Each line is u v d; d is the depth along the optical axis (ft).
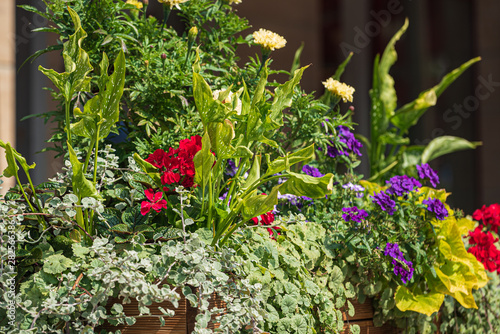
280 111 6.43
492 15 19.48
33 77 11.80
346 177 8.12
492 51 19.17
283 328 6.18
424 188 8.30
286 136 8.06
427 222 7.64
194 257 5.58
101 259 5.41
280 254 6.46
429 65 18.26
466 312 8.68
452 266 7.86
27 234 5.82
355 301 7.27
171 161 6.14
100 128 5.87
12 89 12.89
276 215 7.45
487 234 8.78
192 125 7.16
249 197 5.93
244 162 6.34
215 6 8.20
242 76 7.69
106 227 6.19
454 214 8.13
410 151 11.08
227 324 5.63
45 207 6.07
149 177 6.43
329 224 7.45
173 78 7.19
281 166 6.08
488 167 18.94
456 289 7.55
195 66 6.18
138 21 7.77
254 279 6.05
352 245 7.14
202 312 5.64
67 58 5.76
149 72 7.18
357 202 8.27
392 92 11.12
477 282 7.86
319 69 17.16
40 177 11.99
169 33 8.16
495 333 9.43
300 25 16.84
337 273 6.98
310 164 8.75
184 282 5.57
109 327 5.73
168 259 5.66
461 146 11.02
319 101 8.07
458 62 18.90
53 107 12.17
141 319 5.74
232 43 8.39
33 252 5.68
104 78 5.76
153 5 11.27
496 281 9.67
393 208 7.34
